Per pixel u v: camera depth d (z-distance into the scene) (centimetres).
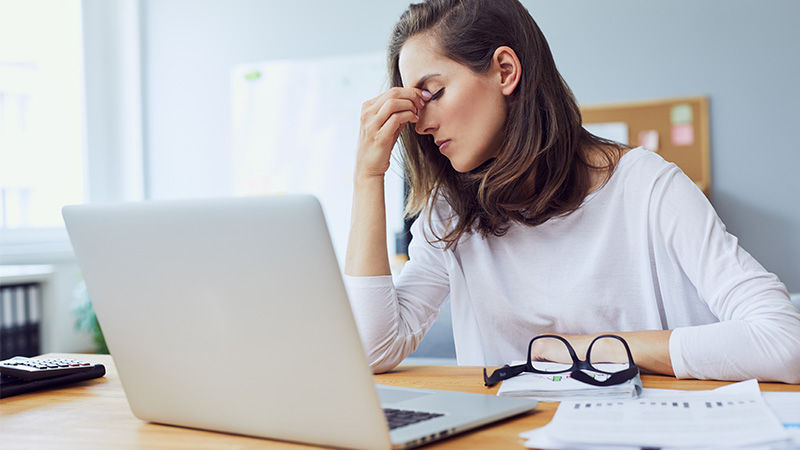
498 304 130
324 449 68
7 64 455
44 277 399
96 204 76
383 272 118
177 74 545
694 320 116
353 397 64
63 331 471
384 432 63
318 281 63
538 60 116
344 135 504
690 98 425
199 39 539
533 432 69
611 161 122
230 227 67
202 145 539
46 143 482
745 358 92
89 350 477
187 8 541
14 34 461
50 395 98
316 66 509
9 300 382
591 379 87
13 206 456
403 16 123
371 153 119
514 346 132
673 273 116
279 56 521
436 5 118
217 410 75
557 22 454
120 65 539
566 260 125
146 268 73
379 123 117
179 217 69
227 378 72
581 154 124
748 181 420
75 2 504
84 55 508
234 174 530
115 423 83
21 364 105
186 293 72
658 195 116
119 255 75
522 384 91
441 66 115
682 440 62
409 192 137
